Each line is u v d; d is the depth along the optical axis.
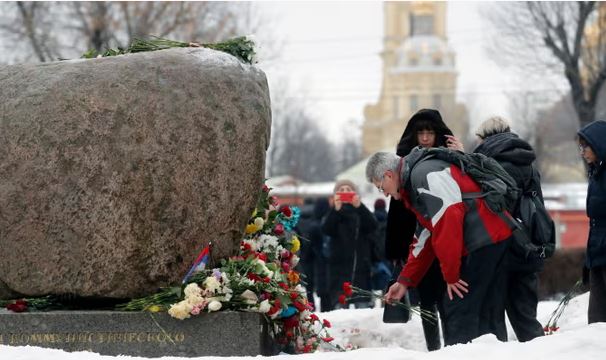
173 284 7.36
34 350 6.25
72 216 7.27
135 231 7.28
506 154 7.89
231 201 7.45
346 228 12.86
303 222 15.48
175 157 7.32
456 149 8.09
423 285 8.30
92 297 7.35
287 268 8.53
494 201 7.26
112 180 7.25
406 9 91.25
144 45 8.23
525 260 7.76
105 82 7.36
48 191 7.28
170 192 7.32
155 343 7.06
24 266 7.33
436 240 7.13
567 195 49.41
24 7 27.30
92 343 7.08
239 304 7.13
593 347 5.77
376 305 15.03
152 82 7.37
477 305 7.32
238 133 7.43
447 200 7.11
